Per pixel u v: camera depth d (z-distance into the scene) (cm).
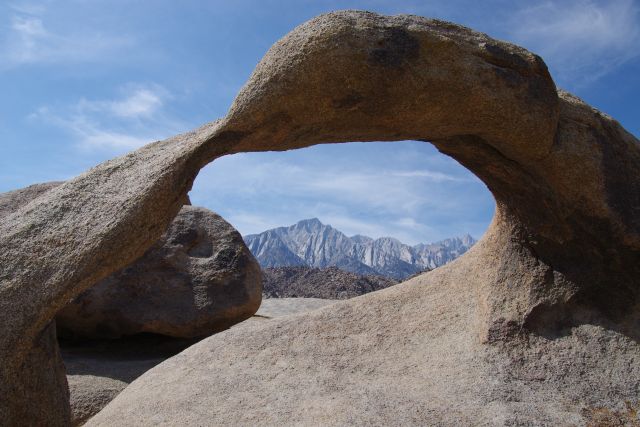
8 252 276
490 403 305
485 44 297
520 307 350
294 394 344
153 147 312
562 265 347
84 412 488
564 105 331
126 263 281
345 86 276
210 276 634
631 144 342
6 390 259
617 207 325
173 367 414
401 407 308
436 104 290
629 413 302
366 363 368
